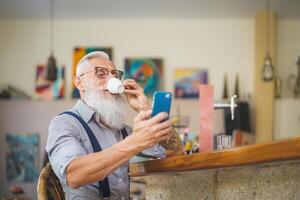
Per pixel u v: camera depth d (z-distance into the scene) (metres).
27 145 3.67
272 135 3.57
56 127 1.12
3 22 3.80
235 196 0.79
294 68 3.72
